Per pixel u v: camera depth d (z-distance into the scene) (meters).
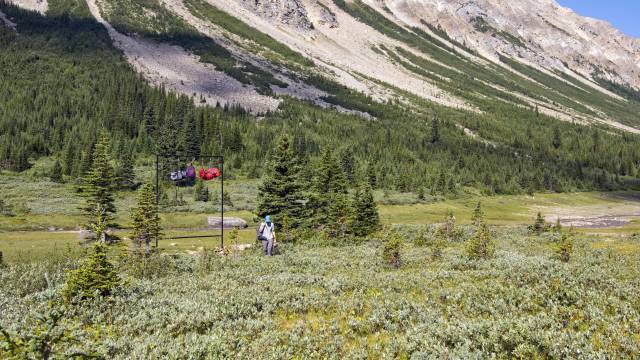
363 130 164.50
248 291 13.62
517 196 125.69
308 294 13.28
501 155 167.75
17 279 15.18
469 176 131.25
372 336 9.74
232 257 22.36
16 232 53.34
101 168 45.91
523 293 11.90
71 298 11.40
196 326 10.34
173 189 86.81
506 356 7.99
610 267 16.61
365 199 37.44
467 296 12.09
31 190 79.56
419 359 8.02
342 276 15.85
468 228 43.59
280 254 24.16
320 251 25.50
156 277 18.23
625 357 7.46
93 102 133.88
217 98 172.75
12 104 122.38
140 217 35.97
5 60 147.62
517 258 18.42
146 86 151.50
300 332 9.89
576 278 13.27
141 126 123.31
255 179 104.69
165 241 47.50
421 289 13.48
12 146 97.19
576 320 9.72
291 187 35.97
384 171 120.38
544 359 7.76
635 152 188.00
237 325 10.29
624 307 10.27
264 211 36.19
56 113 123.19
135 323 10.41
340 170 43.19
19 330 8.70
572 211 104.56
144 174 94.75
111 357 8.33
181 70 190.00
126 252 27.41
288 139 36.91
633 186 152.75
